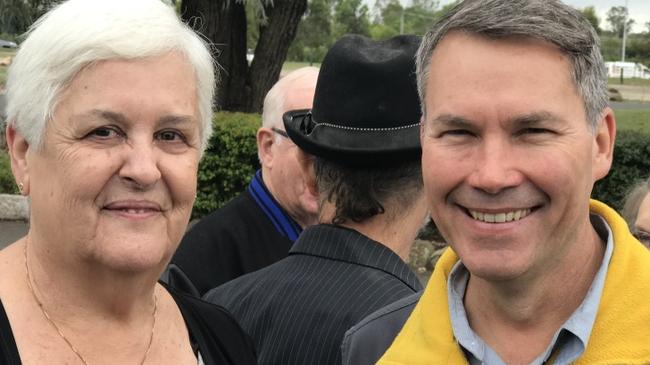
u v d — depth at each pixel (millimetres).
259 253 3309
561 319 1770
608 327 1678
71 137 1766
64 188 1777
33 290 1872
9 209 10641
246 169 10156
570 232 1698
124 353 1921
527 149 1628
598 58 1655
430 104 1728
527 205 1652
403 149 2303
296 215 3350
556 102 1605
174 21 1837
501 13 1593
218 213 3436
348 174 2348
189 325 2107
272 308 2334
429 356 1863
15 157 1865
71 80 1747
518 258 1675
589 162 1677
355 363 2061
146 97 1784
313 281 2332
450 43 1668
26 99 1769
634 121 18281
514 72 1603
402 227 2398
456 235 1747
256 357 2227
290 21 13789
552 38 1585
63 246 1817
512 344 1801
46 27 1760
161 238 1881
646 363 1632
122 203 1813
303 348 2215
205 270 3242
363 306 2205
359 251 2332
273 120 3307
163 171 1851
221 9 13055
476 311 1859
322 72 2484
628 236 1760
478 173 1646
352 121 2361
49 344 1834
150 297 1995
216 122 10109
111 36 1728
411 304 2107
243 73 13867
